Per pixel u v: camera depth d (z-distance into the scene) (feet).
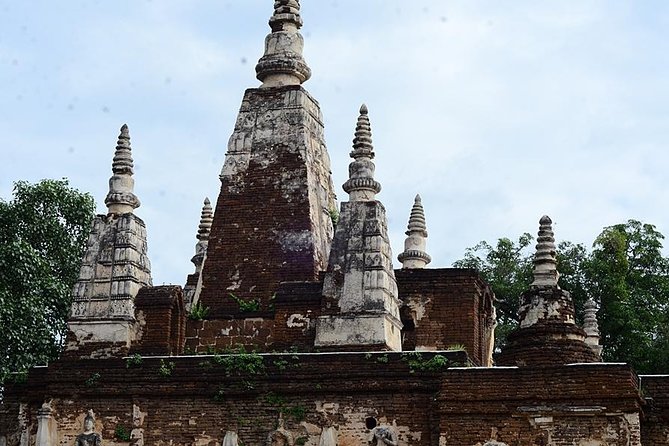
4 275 149.18
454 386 100.48
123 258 111.75
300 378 104.99
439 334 119.55
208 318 114.11
